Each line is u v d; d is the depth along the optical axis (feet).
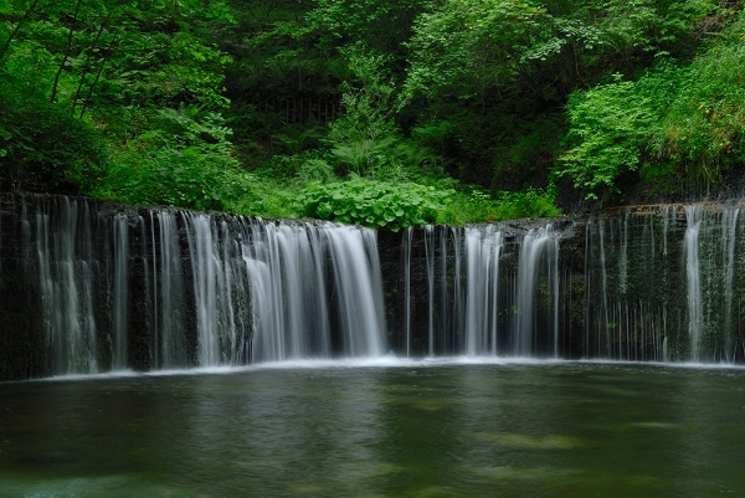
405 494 15.61
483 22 65.36
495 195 69.26
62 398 28.55
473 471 17.48
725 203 46.68
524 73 73.46
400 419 24.07
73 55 55.52
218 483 16.44
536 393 30.63
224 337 42.45
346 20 87.81
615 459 18.67
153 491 15.84
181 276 40.86
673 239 47.50
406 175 73.77
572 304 50.44
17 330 34.88
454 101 83.61
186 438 20.98
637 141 53.47
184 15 49.55
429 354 51.31
